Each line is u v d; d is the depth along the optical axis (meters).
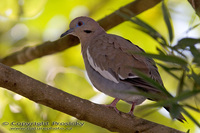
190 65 5.58
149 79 5.83
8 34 14.54
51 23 14.59
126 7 11.63
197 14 6.65
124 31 13.88
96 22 11.77
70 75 12.41
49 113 9.85
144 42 13.42
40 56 12.62
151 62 9.42
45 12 14.37
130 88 9.12
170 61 5.48
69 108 8.20
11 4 13.20
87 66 10.20
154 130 8.45
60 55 14.11
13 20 14.53
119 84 9.22
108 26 12.12
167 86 11.89
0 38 14.45
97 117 8.33
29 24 14.55
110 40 10.00
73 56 14.15
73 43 12.27
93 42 10.29
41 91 8.06
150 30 6.19
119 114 8.49
